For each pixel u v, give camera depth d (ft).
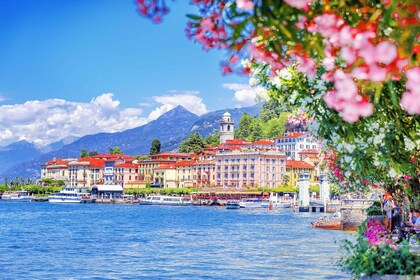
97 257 161.27
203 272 123.03
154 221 371.97
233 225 313.32
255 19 15.51
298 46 16.52
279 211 522.06
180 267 133.28
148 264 141.38
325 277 105.91
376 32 15.24
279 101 38.58
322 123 27.43
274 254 154.92
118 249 185.06
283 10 14.93
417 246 70.59
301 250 161.48
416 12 14.55
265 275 114.62
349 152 34.32
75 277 121.29
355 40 14.28
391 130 30.50
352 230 218.38
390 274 46.55
